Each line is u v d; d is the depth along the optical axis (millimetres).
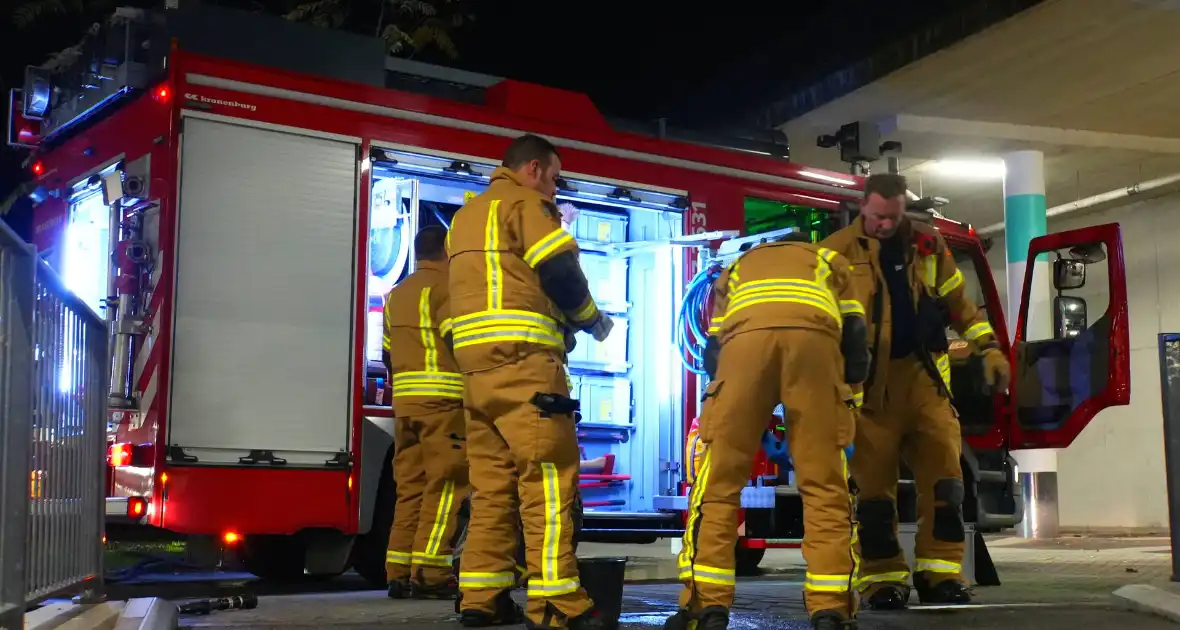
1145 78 10477
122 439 5496
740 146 7688
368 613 4695
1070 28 9219
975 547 6195
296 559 7051
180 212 5379
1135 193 14188
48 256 6535
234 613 4707
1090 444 15664
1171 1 8734
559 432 3830
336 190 5762
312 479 5586
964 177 13766
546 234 3830
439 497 5273
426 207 6855
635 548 9695
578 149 6602
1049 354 6789
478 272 3904
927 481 4992
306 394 5609
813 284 3781
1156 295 14797
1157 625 4285
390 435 5867
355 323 5758
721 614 3717
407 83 6570
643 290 7605
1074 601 5211
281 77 5680
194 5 5777
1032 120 11812
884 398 4844
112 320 5531
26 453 3014
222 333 5426
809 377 3729
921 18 9852
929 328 4855
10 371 2980
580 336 7477
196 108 5457
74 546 3934
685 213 7035
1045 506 12781
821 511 3750
